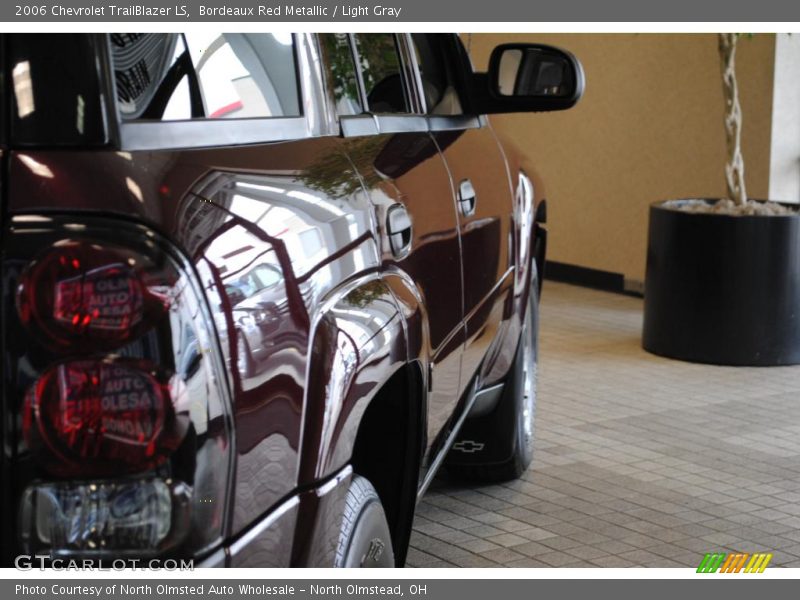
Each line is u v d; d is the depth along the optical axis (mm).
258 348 1649
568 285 10352
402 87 3127
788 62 8367
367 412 2566
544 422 5770
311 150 2121
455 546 3986
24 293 1434
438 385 2842
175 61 1766
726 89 7352
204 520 1524
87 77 1528
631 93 9617
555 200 10531
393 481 2586
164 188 1547
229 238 1629
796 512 4426
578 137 10211
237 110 1925
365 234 2170
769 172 8445
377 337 2102
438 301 2768
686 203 7652
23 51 1512
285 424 1737
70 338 1441
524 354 4484
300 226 1859
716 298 7109
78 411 1446
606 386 6582
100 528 1462
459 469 4641
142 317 1455
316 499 1865
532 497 4555
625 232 9844
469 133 3709
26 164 1477
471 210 3264
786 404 6195
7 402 1440
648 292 7516
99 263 1447
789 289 7059
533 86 3908
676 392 6449
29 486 1450
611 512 4383
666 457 5156
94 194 1474
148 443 1462
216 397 1537
